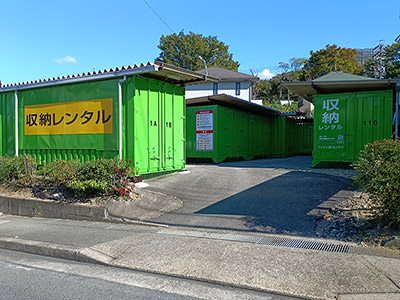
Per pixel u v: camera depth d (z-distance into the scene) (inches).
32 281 177.9
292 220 261.6
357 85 470.3
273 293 155.2
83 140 403.9
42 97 440.1
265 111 808.9
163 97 414.0
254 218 271.6
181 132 450.6
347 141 490.9
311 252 199.9
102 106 388.5
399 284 154.9
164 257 201.3
